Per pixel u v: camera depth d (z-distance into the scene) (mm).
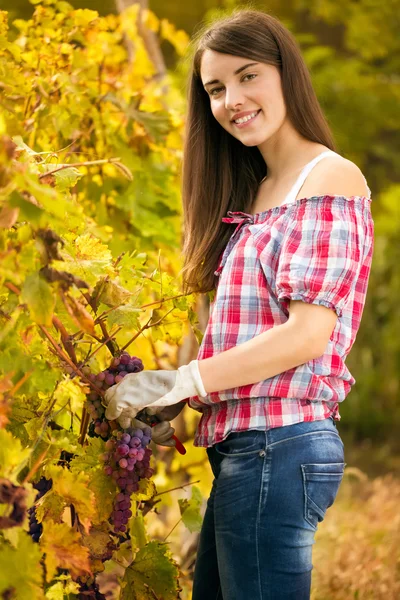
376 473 7051
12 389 1996
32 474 1968
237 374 2107
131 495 2398
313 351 2102
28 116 3045
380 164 9719
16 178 1718
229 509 2199
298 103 2379
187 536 3613
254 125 2355
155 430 2346
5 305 2039
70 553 1952
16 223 2008
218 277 2525
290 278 2105
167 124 3338
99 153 3270
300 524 2156
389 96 8133
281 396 2172
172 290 2406
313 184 2227
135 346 2855
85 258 2197
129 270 2396
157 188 3375
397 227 8773
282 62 2371
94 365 2236
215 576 2492
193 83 2607
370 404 8719
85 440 2355
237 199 2562
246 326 2238
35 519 2227
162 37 4199
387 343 8930
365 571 3793
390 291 9031
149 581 2346
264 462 2162
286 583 2158
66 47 3141
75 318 1869
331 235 2127
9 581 1833
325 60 8250
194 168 2615
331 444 2211
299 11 9055
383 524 4672
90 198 3291
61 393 2066
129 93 3531
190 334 3604
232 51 2330
